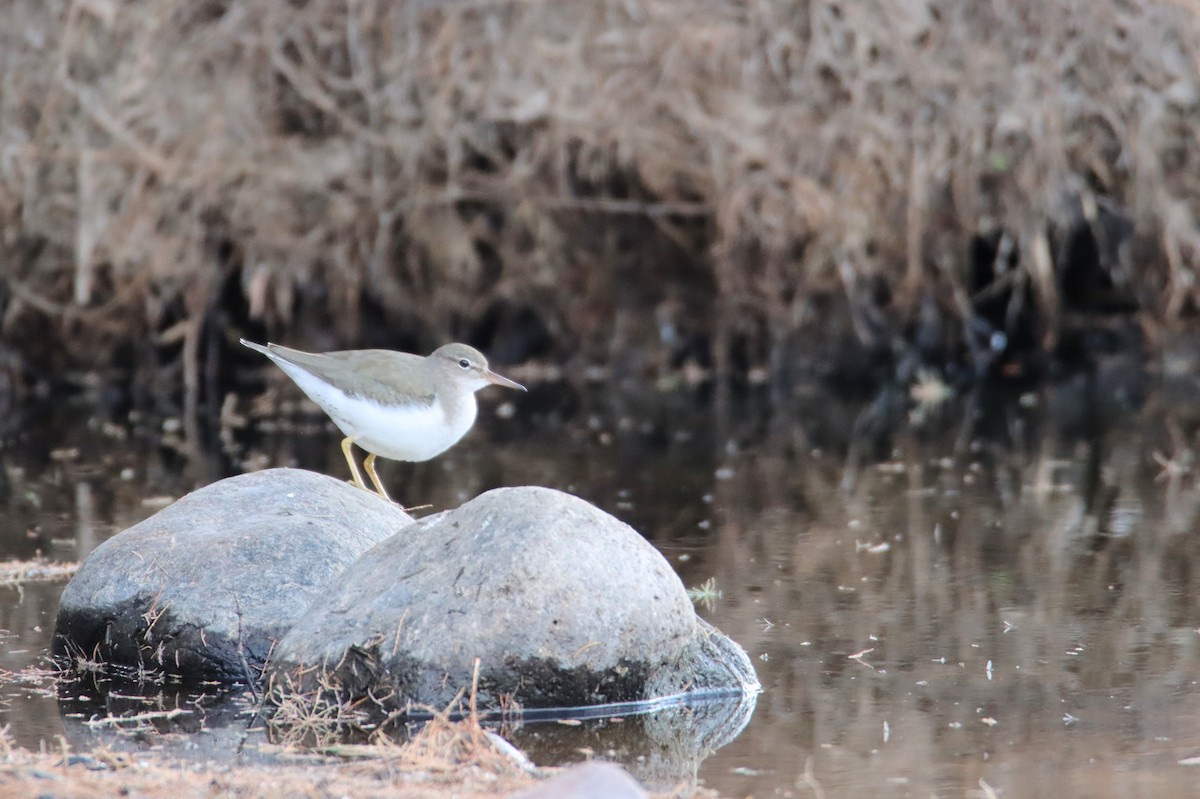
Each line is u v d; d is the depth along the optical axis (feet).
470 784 18.67
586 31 54.70
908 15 55.11
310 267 55.72
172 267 54.65
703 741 20.79
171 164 53.78
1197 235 57.06
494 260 58.23
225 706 22.40
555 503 22.58
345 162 54.65
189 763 19.80
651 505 37.19
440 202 56.18
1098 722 21.39
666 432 48.26
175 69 53.88
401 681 21.54
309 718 21.47
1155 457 42.14
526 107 54.24
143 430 48.49
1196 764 19.60
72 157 53.78
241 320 57.57
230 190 54.60
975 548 32.27
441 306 57.93
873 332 58.44
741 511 36.40
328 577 24.43
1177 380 55.98
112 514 35.88
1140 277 58.49
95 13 53.42
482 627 21.48
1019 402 52.47
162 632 23.99
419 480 40.55
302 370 29.32
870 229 56.44
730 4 55.42
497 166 56.44
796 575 30.17
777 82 55.72
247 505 26.08
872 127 55.36
